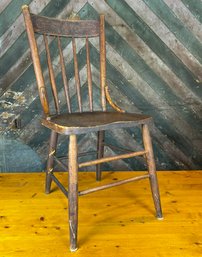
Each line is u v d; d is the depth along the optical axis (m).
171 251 0.96
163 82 1.69
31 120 1.68
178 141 1.76
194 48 1.65
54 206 1.29
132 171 1.75
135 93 1.70
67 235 1.06
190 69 1.68
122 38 1.63
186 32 1.63
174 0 1.60
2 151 1.70
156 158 1.79
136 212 1.23
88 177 1.63
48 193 1.41
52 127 1.03
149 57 1.66
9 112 1.66
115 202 1.33
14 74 1.62
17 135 1.69
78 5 1.58
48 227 1.12
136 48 1.64
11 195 1.40
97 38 1.63
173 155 1.78
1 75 1.61
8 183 1.55
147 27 1.62
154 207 1.28
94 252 0.96
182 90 1.70
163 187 1.49
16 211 1.24
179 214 1.21
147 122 1.10
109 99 1.38
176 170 1.80
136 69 1.67
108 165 1.79
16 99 1.65
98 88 1.68
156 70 1.67
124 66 1.66
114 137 1.74
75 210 0.97
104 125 0.99
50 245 1.00
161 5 1.60
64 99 1.68
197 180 1.58
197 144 1.77
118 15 1.60
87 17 1.60
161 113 1.73
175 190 1.45
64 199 1.36
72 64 1.64
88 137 1.73
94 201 1.34
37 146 1.72
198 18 1.61
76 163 0.97
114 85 1.68
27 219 1.17
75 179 0.97
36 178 1.62
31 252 0.96
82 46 1.63
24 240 1.03
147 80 1.68
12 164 1.72
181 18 1.62
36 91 1.65
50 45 1.61
